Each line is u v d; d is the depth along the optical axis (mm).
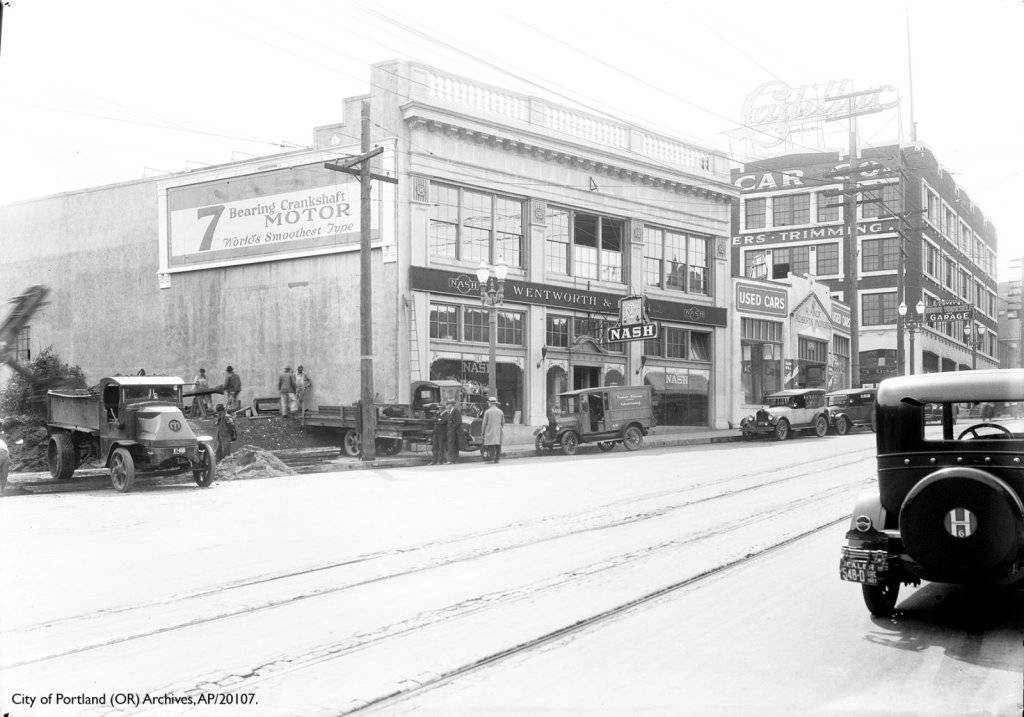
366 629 6922
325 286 29984
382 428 25391
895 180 60219
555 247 32562
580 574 8898
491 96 30312
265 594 8164
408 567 9344
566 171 32625
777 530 11422
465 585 8461
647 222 35750
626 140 34875
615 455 25703
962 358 72188
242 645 6516
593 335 33219
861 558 7027
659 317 35781
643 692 5457
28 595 8172
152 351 33250
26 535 11695
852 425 35562
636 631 6871
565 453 26938
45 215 35438
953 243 70562
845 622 7102
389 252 28000
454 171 29203
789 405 32969
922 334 61062
